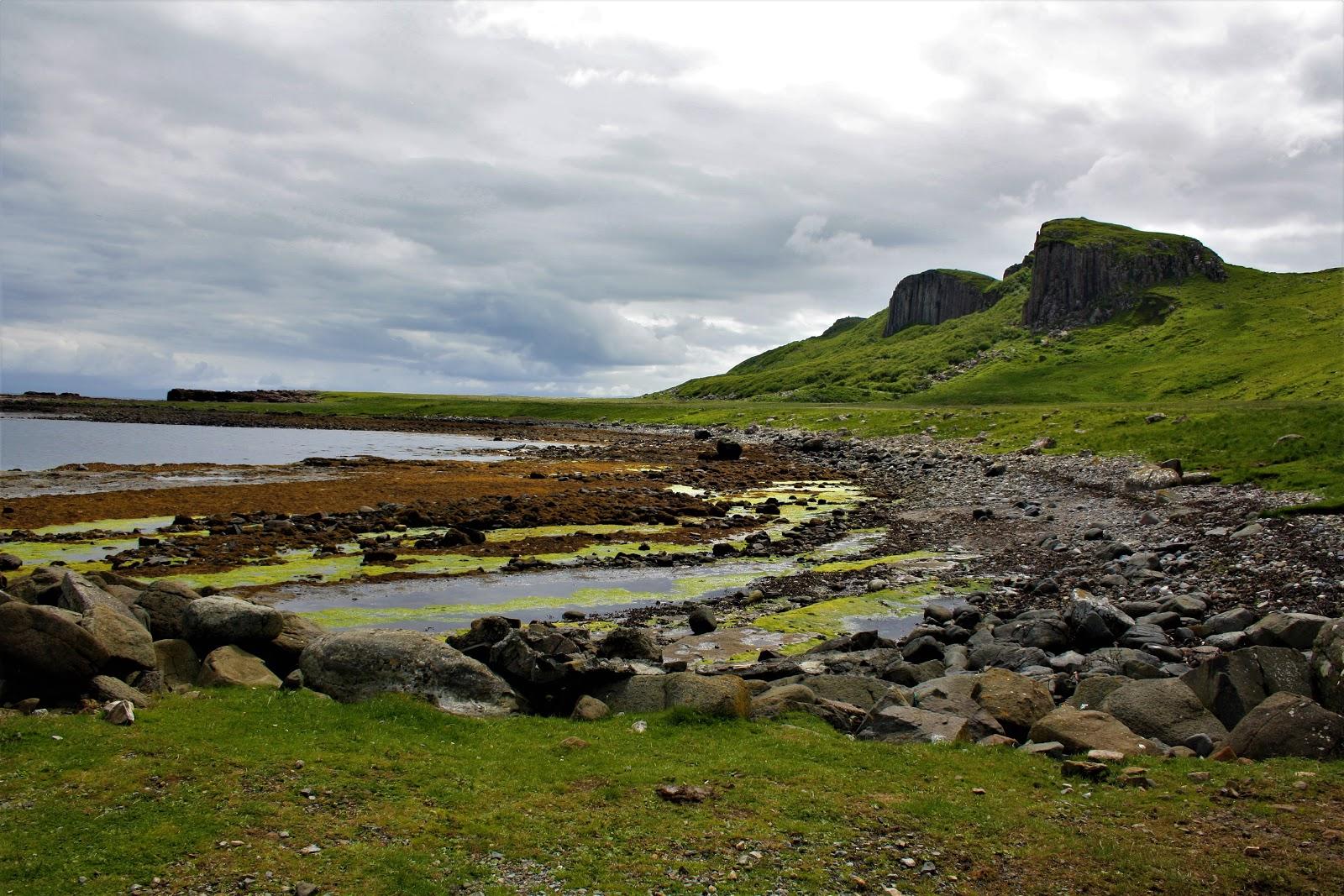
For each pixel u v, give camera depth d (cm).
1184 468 6241
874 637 2895
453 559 4556
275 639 2128
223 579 3959
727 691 1894
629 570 4409
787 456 11412
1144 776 1520
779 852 1270
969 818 1377
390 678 1938
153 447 12619
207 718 1669
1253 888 1176
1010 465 8012
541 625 2758
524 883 1177
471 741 1691
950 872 1221
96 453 11275
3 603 1728
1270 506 4450
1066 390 19025
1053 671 2402
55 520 5425
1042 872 1223
